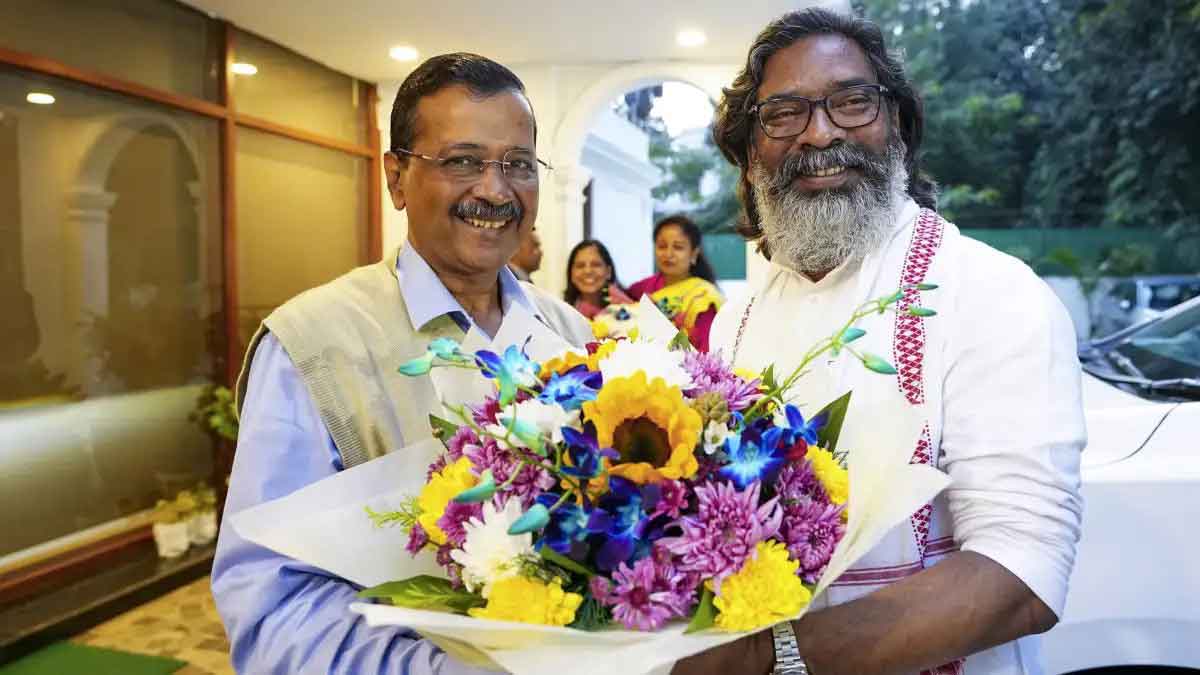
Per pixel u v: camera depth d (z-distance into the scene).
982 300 1.12
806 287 1.41
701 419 0.87
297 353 1.25
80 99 3.83
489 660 0.90
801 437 0.90
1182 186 11.12
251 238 4.87
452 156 1.34
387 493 1.08
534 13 4.73
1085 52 11.71
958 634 0.95
